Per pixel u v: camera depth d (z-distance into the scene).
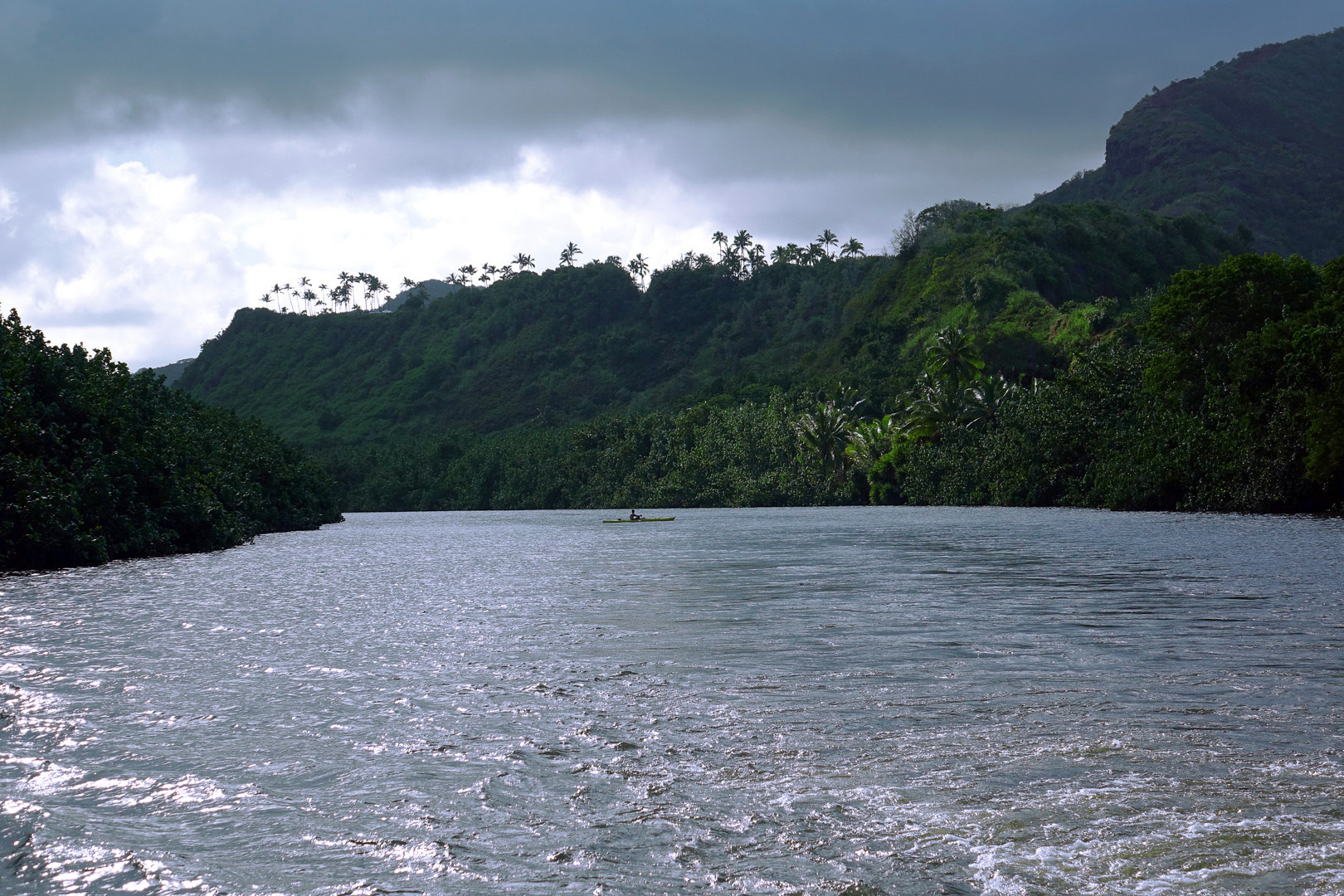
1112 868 5.39
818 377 149.75
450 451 167.88
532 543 42.97
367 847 5.91
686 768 7.28
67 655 12.87
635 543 39.88
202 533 40.53
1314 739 7.78
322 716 9.18
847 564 25.66
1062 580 20.33
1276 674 10.32
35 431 31.86
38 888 5.39
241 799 6.82
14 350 33.69
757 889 5.22
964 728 8.25
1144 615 14.84
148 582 24.73
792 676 10.55
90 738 8.50
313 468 87.56
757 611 16.09
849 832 5.96
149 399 47.25
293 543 46.62
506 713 9.10
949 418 90.88
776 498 106.50
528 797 6.73
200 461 47.03
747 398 143.62
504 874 5.49
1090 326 110.12
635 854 5.72
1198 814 6.16
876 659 11.49
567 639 13.55
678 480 117.62
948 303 140.12
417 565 30.08
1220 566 23.02
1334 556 25.50
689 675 10.73
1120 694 9.41
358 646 13.30
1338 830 5.87
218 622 16.14
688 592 19.41
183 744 8.25
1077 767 7.12
